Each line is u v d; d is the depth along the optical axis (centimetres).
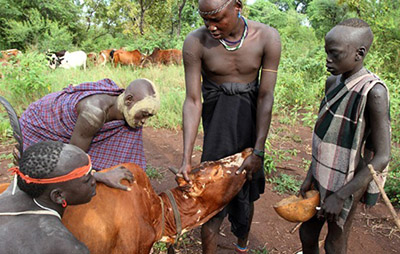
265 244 354
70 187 157
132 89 263
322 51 1100
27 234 146
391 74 838
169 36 1905
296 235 371
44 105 293
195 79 267
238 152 279
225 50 255
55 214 161
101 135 288
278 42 259
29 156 152
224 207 273
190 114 267
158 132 668
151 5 2508
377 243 362
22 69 760
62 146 158
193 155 565
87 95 270
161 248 336
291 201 248
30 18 1948
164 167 518
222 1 222
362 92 209
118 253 206
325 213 229
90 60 1460
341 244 250
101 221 196
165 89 895
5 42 1936
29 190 154
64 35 1948
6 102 188
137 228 212
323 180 236
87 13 2591
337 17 1928
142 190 227
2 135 626
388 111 209
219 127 272
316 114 788
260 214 407
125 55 1358
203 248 287
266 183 481
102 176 208
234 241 359
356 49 208
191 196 246
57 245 147
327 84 250
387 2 1072
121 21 2641
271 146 612
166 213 241
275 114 790
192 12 2548
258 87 274
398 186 450
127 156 298
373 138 214
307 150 604
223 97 267
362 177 217
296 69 1034
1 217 150
